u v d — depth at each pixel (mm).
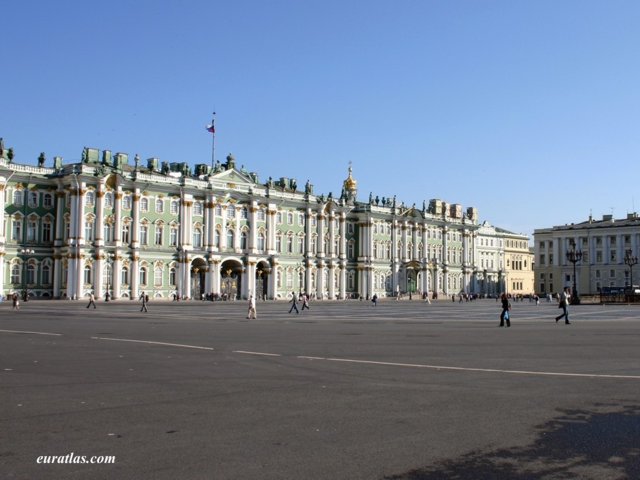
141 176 109875
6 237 99125
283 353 26922
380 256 149750
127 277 108062
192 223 116438
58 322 48156
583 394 17438
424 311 75875
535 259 197000
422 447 12125
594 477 10500
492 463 11180
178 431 13234
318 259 136750
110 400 16406
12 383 18938
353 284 145875
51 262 104125
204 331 39531
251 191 124250
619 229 179875
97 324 45969
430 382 19328
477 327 45312
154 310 73000
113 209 106438
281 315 63406
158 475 10445
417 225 158000
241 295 123250
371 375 20703
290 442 12422
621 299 110375
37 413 14875
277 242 129875
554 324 49344
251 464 11039
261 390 17875
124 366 22625
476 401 16391
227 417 14500
